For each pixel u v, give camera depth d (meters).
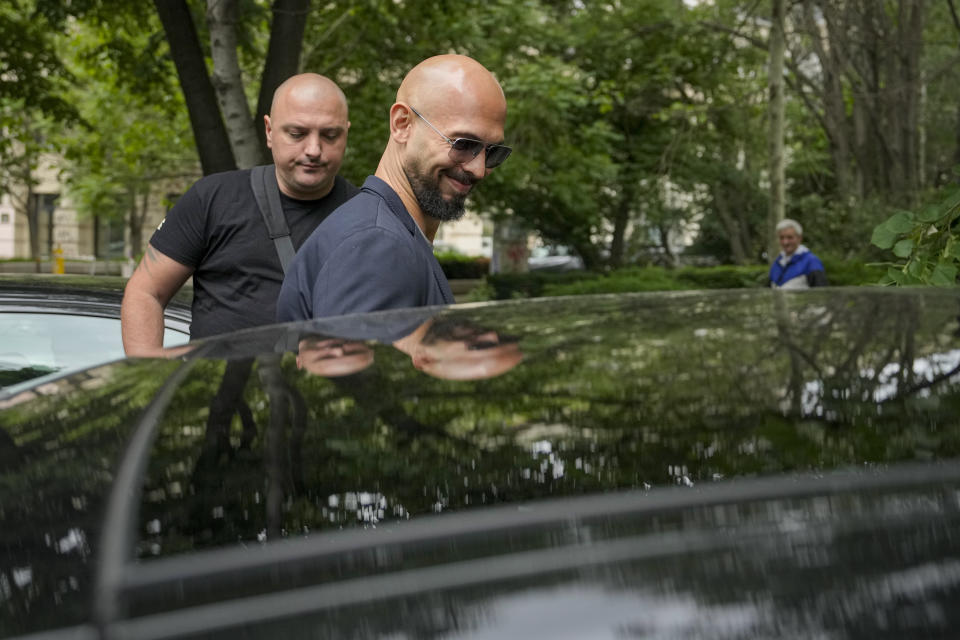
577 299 1.26
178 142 20.28
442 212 1.98
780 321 1.02
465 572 0.57
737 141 22.77
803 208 18.12
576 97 16.45
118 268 38.72
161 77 11.69
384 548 0.60
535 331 1.04
